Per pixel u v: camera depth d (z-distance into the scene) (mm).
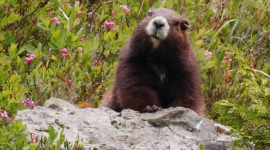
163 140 8031
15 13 12992
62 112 8422
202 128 8531
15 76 9312
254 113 7039
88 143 7355
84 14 14195
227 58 13867
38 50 11859
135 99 10180
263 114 7012
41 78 10883
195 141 8133
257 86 7086
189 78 10727
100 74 11562
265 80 7273
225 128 8695
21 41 12516
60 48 12352
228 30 16312
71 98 11133
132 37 10688
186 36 11156
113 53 13133
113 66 12289
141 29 10477
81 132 7707
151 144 7824
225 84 12812
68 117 8234
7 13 12688
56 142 6992
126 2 15430
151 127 8406
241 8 17062
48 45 12734
